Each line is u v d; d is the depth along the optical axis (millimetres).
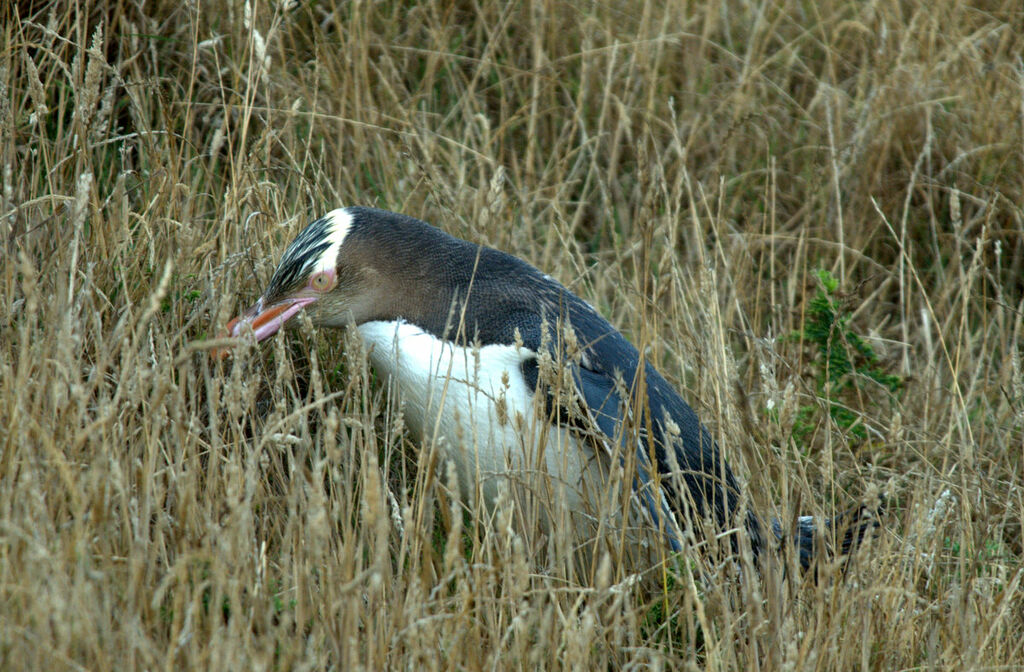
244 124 8555
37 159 8266
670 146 11062
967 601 6422
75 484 5258
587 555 7117
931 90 11594
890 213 11336
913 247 11258
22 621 4766
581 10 12141
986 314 10453
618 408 6918
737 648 6305
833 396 9102
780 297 10695
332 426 5602
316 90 10227
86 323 6957
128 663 4734
